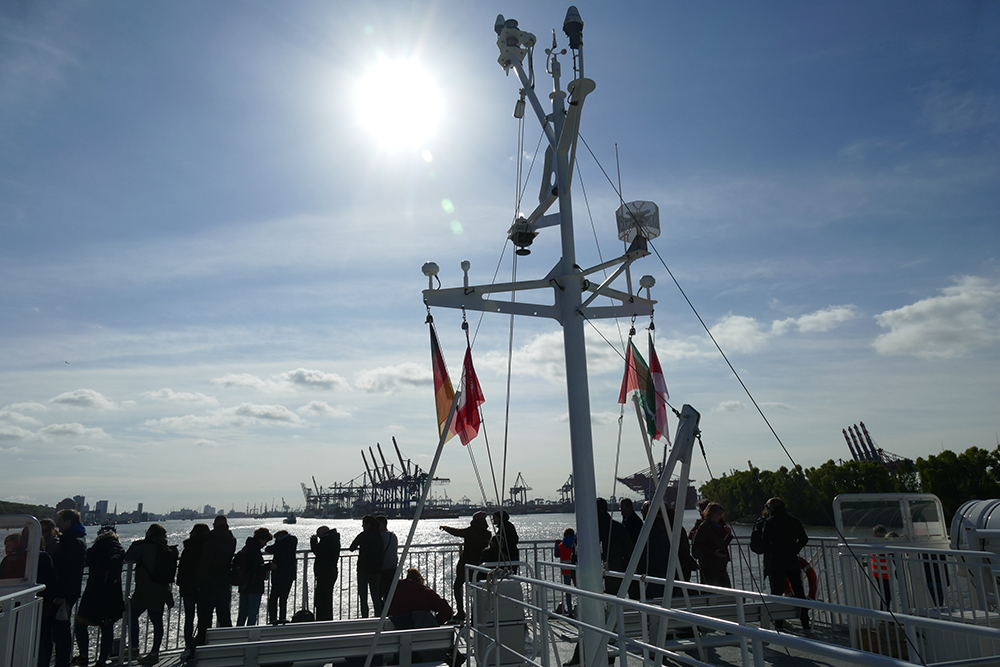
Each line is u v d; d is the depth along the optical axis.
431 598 8.66
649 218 7.11
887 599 8.16
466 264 7.77
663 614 4.08
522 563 8.45
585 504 6.78
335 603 15.51
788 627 9.81
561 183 7.47
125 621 9.16
